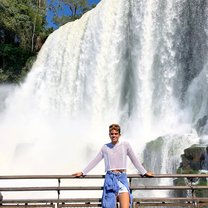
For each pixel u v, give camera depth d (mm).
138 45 29250
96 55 31812
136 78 29125
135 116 28391
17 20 45562
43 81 37375
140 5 29453
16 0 46594
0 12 44781
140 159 19141
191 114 24688
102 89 30938
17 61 44312
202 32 25547
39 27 47875
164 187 6891
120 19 30891
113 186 5984
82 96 32312
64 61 35062
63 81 34625
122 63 30422
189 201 6961
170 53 27141
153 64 28078
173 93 26453
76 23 35844
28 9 47156
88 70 32188
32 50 45469
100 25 32094
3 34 47250
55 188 7012
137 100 28547
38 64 38969
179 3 27125
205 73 24641
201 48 25500
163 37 27719
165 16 27797
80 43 34062
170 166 18016
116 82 30406
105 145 6270
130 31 30172
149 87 27984
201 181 15219
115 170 6102
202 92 24578
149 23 28688
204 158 16047
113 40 30984
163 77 27219
